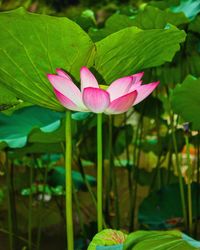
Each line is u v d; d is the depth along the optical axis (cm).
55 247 215
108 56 129
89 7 488
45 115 181
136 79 128
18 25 121
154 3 211
